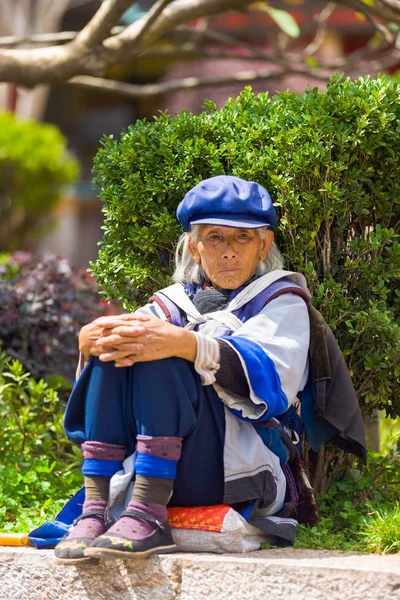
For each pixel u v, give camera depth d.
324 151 5.00
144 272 5.50
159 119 5.70
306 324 4.72
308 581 3.96
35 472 6.64
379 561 4.12
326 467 5.45
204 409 4.40
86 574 4.38
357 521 5.04
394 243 5.14
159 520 4.24
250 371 4.34
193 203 4.82
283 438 4.76
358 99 5.12
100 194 5.61
